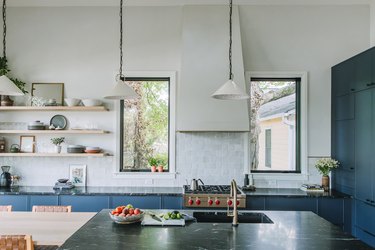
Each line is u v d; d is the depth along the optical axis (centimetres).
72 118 471
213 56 437
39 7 475
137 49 472
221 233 228
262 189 450
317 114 468
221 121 426
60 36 474
